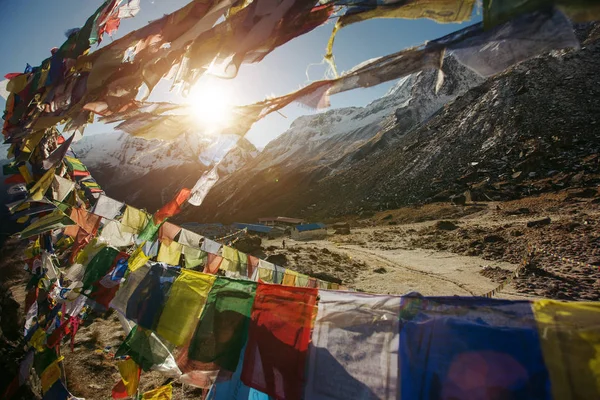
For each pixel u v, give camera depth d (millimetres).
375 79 1650
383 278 24984
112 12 3199
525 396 1537
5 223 10617
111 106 3037
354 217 74312
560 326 1590
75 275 5672
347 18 1695
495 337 1687
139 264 3689
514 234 34250
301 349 2217
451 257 31047
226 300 2697
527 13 1201
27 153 5414
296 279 7371
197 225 89375
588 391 1442
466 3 1380
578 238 27203
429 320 1885
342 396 1968
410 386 1786
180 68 2467
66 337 7367
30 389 5605
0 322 8102
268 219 87562
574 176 54062
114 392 3727
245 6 2291
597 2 1063
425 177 82500
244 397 2748
